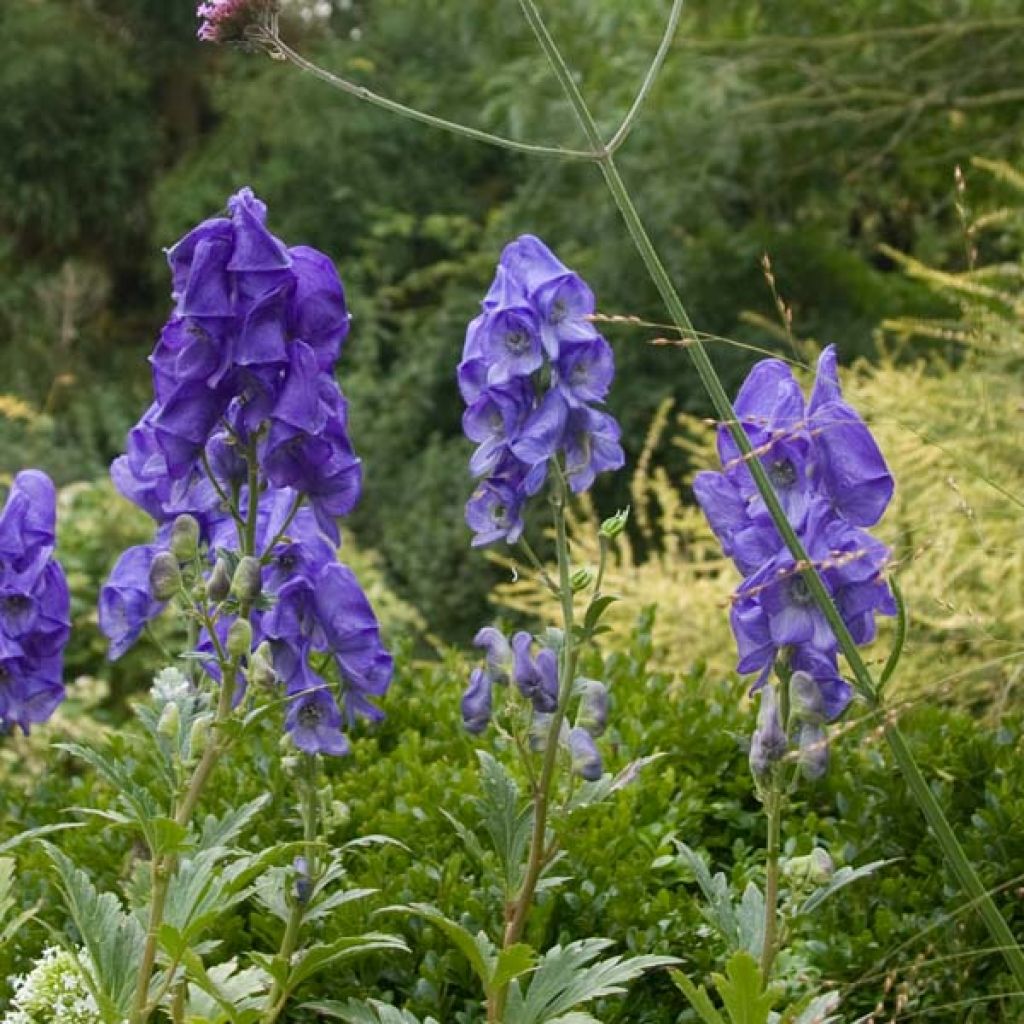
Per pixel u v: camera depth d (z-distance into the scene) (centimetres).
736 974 83
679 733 130
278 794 124
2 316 593
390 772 126
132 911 92
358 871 117
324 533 88
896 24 345
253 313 85
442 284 536
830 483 87
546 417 89
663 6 361
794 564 86
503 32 379
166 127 680
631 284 405
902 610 86
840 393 89
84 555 278
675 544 242
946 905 113
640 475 242
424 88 544
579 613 221
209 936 109
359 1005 93
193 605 88
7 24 634
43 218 621
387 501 434
